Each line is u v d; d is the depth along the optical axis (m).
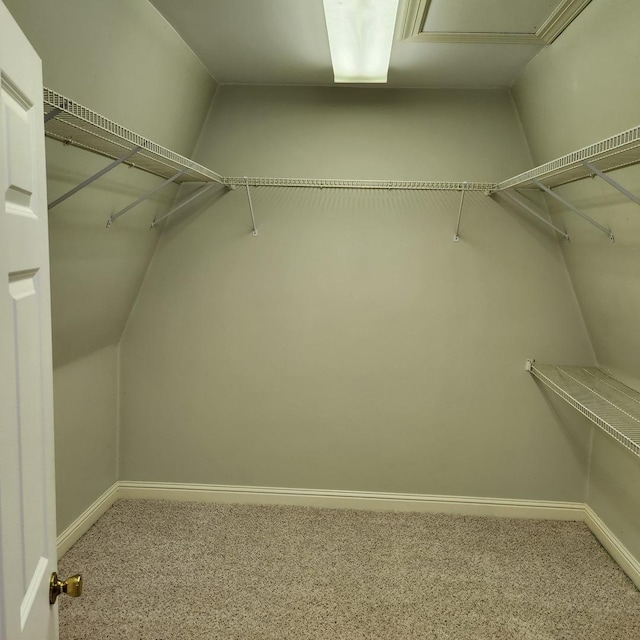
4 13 0.68
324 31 1.80
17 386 0.73
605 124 1.71
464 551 2.30
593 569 2.18
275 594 1.97
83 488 2.37
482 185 2.32
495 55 1.97
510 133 2.46
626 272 1.88
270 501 2.71
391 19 1.48
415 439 2.65
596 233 2.02
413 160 2.51
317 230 2.57
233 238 2.60
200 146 2.55
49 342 0.90
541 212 2.48
